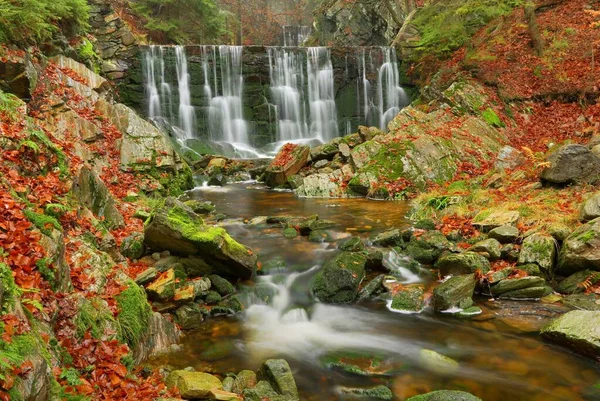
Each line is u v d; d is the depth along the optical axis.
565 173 9.32
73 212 6.16
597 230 6.67
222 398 4.25
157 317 5.46
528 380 4.76
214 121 19.84
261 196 12.88
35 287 4.04
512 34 17.47
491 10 16.58
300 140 20.62
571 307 6.20
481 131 14.27
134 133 12.30
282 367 4.66
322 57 21.28
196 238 6.54
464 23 18.78
